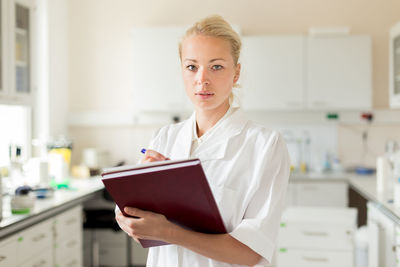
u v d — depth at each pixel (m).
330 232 2.27
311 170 3.97
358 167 3.86
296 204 3.48
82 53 4.08
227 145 1.01
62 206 2.42
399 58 3.36
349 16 3.90
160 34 3.69
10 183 2.75
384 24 3.87
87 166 3.71
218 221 0.88
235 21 3.98
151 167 0.81
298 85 3.65
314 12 3.93
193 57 0.94
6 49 2.87
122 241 3.67
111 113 4.04
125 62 4.05
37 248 2.23
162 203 0.87
